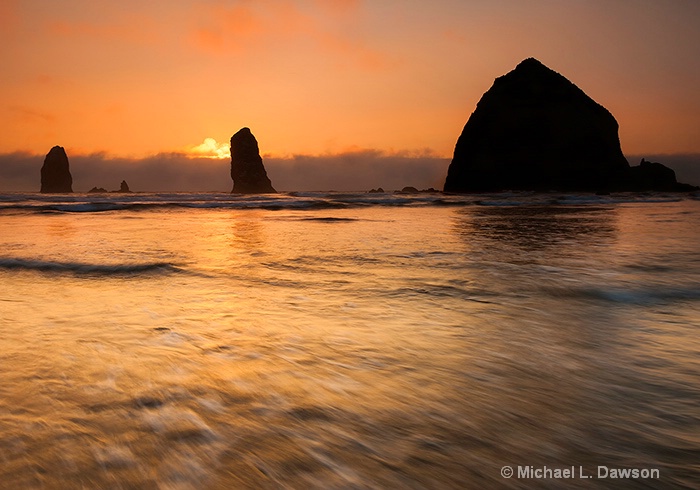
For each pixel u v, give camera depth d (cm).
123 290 473
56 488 146
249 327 337
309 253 739
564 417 193
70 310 389
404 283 498
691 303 399
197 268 600
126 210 2408
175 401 211
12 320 356
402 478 150
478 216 1852
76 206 2464
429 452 166
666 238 952
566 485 146
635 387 224
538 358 267
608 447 169
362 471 155
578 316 361
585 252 739
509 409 201
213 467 158
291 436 179
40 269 591
